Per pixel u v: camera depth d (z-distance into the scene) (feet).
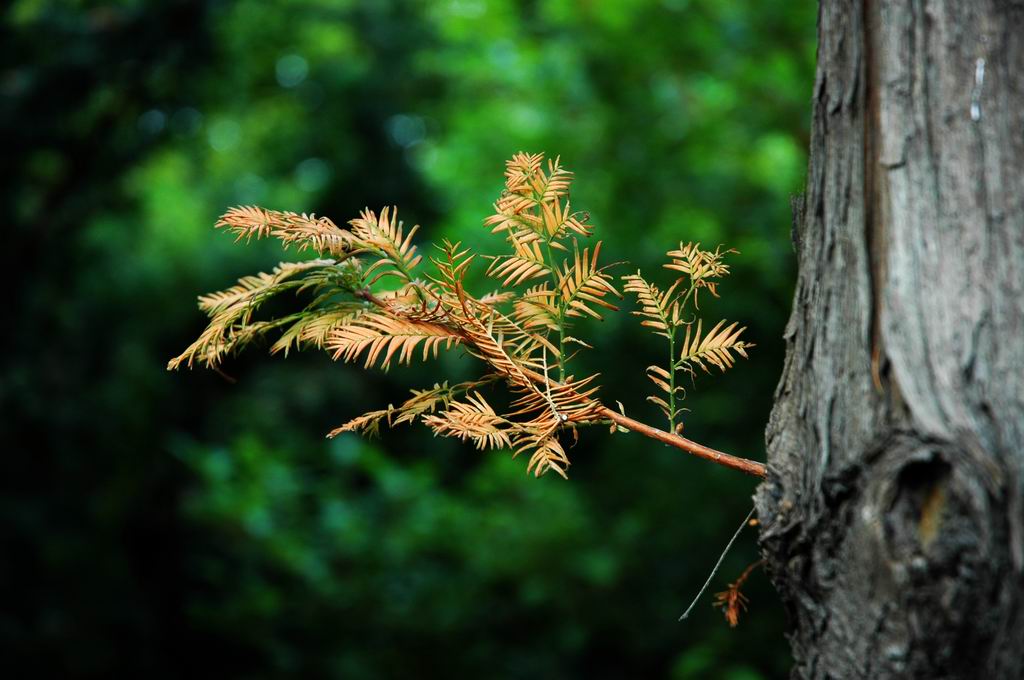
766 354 21.34
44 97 23.38
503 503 21.53
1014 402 3.12
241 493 19.42
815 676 3.43
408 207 43.06
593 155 23.85
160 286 32.32
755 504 3.76
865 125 3.68
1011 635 2.95
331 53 37.78
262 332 4.41
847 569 3.33
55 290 27.17
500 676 19.20
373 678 18.83
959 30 3.56
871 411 3.34
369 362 4.14
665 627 19.88
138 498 27.04
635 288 4.35
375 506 21.36
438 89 38.96
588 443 26.32
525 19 25.95
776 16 21.21
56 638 23.40
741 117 22.29
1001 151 3.40
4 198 25.04
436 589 19.80
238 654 24.41
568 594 19.99
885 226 3.50
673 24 21.76
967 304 3.27
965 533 3.00
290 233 4.20
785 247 20.72
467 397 4.28
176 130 27.35
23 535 24.22
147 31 23.47
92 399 27.09
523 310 4.24
